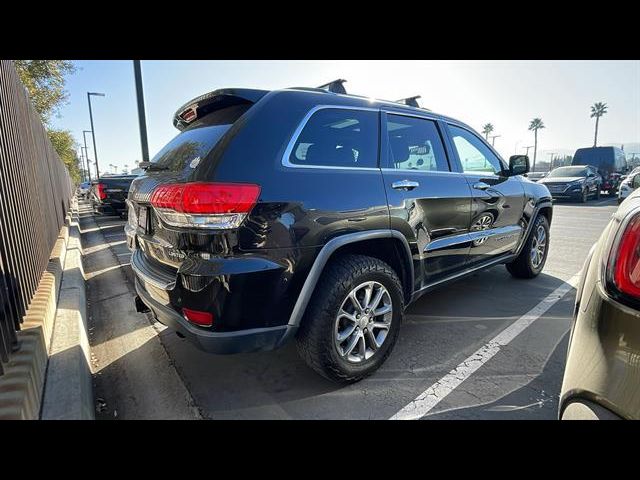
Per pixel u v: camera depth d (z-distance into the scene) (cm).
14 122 332
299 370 275
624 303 120
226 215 193
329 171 235
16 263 263
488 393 244
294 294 213
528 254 459
